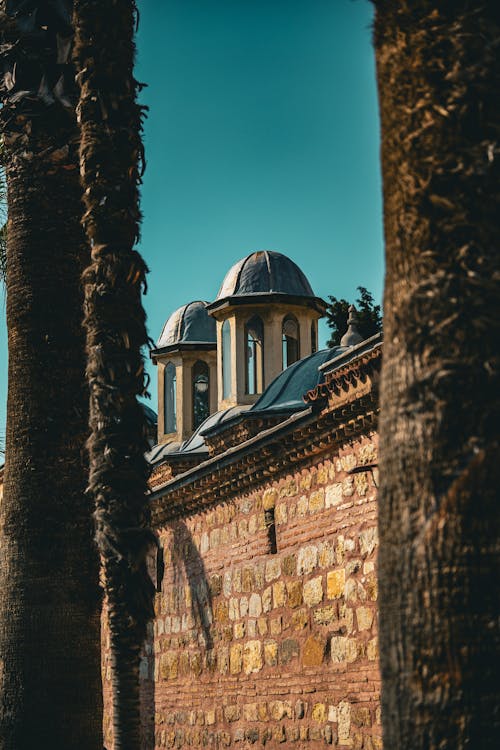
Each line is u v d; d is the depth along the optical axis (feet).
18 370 44.73
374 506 57.00
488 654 20.18
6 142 46.19
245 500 71.87
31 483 43.86
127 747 40.75
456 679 20.18
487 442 20.79
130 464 41.78
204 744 75.05
